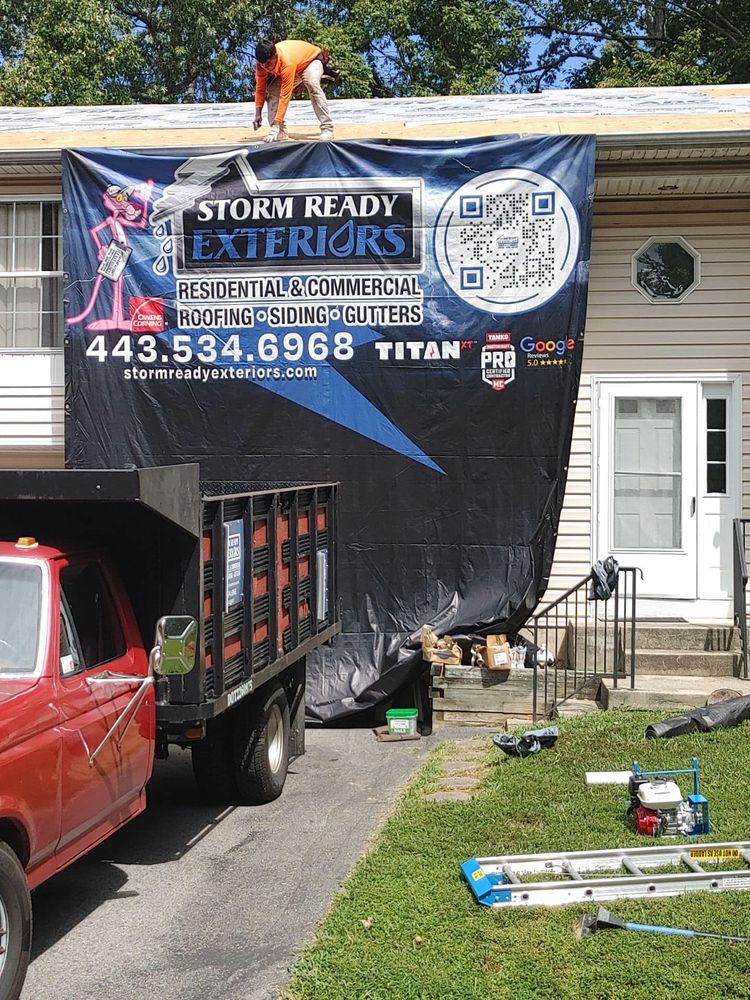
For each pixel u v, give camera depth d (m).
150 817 7.16
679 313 11.45
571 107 12.16
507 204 10.16
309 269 10.34
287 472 10.42
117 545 6.04
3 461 12.52
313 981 4.56
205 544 6.09
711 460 11.44
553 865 5.76
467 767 7.94
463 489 10.26
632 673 9.41
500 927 5.04
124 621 5.82
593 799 6.87
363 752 8.90
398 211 10.25
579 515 11.49
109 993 4.62
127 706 5.42
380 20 26.30
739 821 6.41
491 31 27.22
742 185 11.11
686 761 7.59
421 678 9.99
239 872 6.08
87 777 5.06
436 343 10.26
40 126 12.32
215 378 10.45
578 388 10.37
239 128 11.70
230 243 10.39
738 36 25.61
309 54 10.75
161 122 12.58
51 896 5.75
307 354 10.38
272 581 7.23
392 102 13.76
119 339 10.49
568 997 4.38
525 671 9.56
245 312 10.40
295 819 7.05
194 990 4.63
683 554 11.41
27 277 11.60
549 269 10.13
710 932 4.92
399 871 5.74
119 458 10.51
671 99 12.55
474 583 10.21
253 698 7.24
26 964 4.46
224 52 27.72
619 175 10.75
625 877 5.43
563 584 11.48
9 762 4.39
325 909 5.49
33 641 5.05
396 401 10.31
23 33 26.91
